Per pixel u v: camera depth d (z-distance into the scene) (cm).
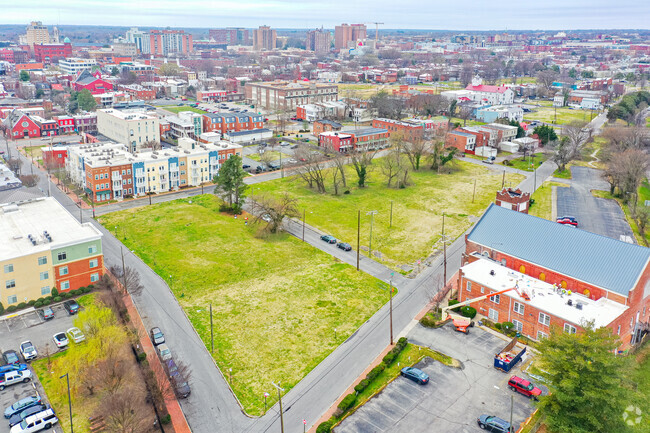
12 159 18638
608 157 19975
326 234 13488
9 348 8538
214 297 10225
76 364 7481
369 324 9338
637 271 8825
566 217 14312
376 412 7062
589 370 6347
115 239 12900
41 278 10019
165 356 8150
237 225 14025
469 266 10138
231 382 7775
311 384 7738
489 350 8512
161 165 16725
